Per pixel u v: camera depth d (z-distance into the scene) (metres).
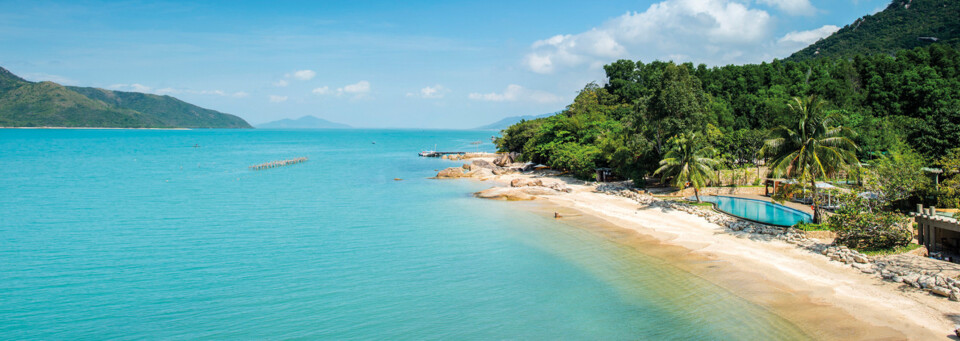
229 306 29.48
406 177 97.12
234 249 41.72
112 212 58.91
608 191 67.31
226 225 51.22
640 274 33.25
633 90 130.88
